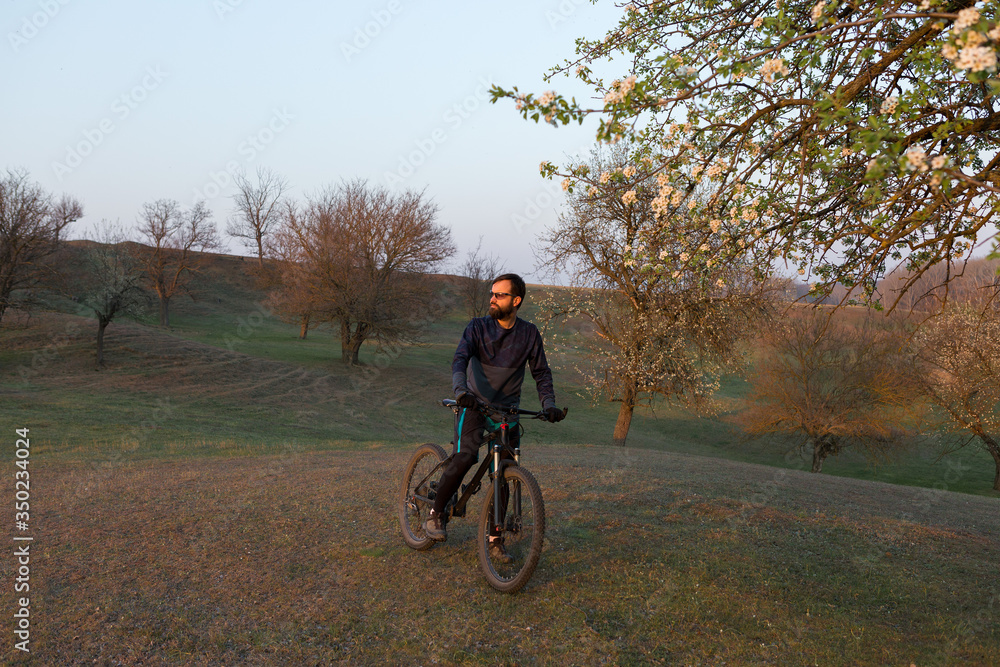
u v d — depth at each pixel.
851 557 4.77
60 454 14.12
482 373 3.99
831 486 9.50
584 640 3.05
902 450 30.92
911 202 3.39
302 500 6.12
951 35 2.28
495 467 3.89
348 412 31.88
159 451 15.59
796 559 4.59
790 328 26.06
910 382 27.17
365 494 6.43
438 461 4.44
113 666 2.74
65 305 45.88
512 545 3.96
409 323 42.06
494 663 2.84
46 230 35.12
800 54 3.29
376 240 40.91
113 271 37.50
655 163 3.79
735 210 3.66
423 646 2.98
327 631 3.13
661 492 6.96
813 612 3.56
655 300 14.43
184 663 2.79
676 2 4.07
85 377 31.75
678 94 3.18
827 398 29.50
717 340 19.20
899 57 3.35
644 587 3.76
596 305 22.36
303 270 41.25
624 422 23.69
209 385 33.03
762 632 3.23
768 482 9.06
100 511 5.70
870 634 3.28
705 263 3.71
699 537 4.96
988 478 31.69
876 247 3.71
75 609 3.32
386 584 3.75
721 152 3.83
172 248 58.88
